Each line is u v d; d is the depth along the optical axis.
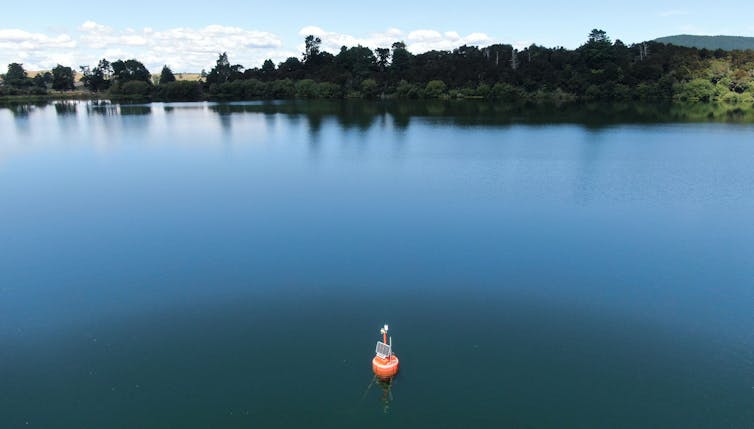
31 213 57.66
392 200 61.72
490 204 59.75
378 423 26.23
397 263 43.44
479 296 38.00
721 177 72.25
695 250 46.00
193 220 54.88
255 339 32.97
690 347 32.03
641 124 131.12
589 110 165.62
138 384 29.22
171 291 39.09
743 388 28.55
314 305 36.91
